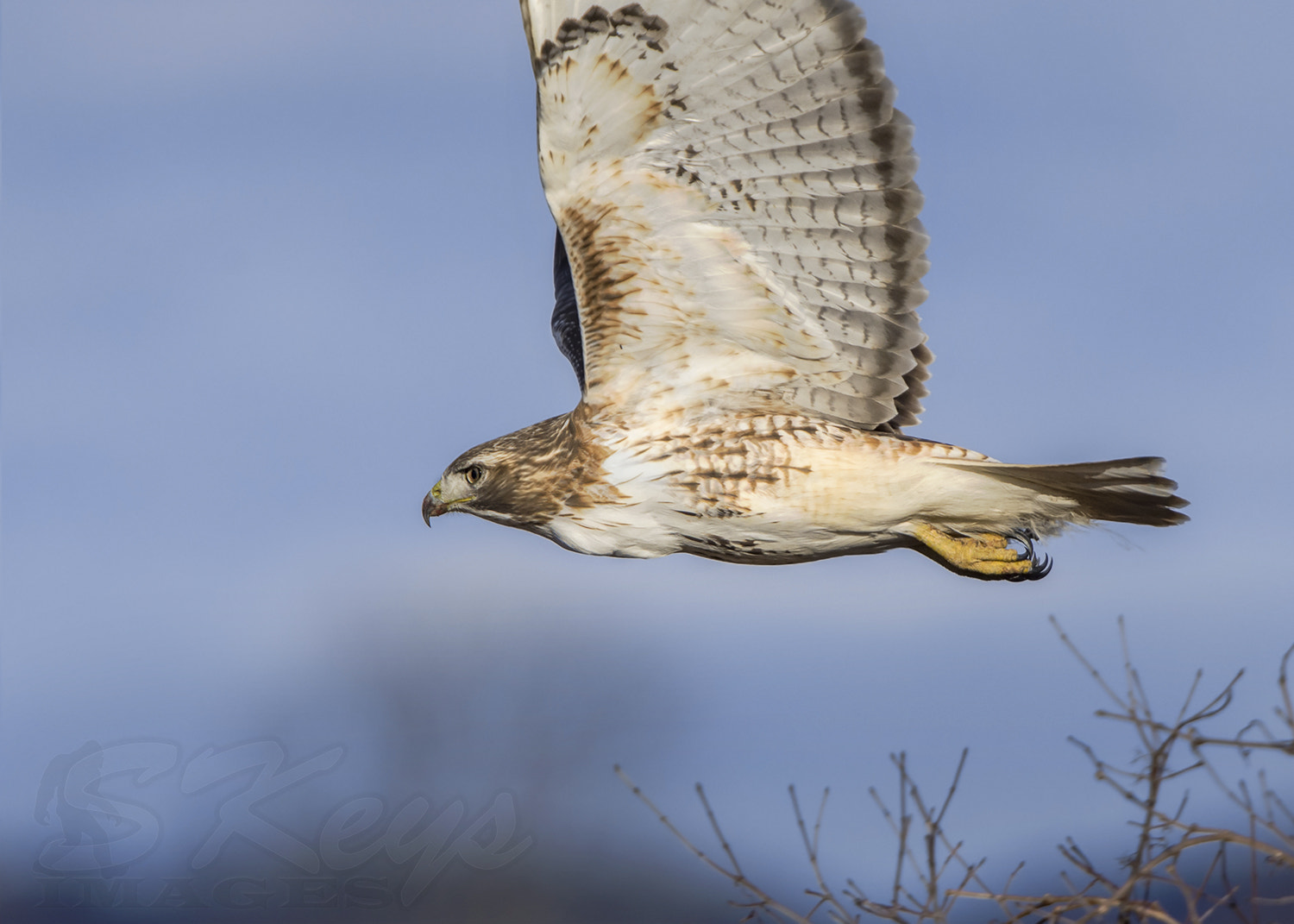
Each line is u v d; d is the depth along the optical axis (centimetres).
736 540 1159
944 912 807
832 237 1050
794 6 969
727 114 1002
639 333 1112
